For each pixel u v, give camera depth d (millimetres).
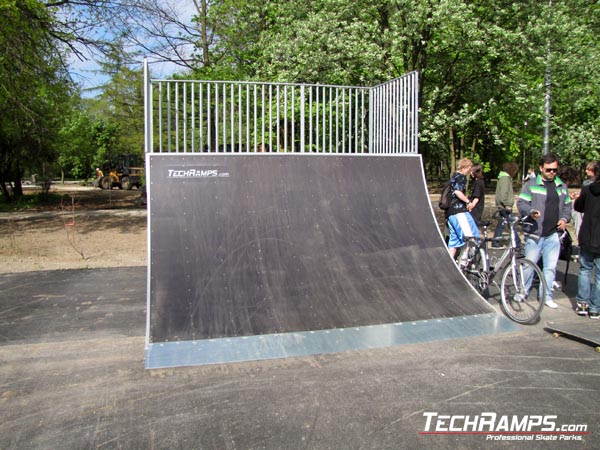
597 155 11383
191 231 5391
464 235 6375
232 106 7582
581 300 5465
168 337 4379
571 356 4277
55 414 3330
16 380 3842
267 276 5148
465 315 5105
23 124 19453
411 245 5988
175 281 4914
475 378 3844
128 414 3324
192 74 16203
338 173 6418
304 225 5766
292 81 10875
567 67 10297
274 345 4367
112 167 36250
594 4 10867
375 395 3570
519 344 4555
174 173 5832
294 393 3604
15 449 2926
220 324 4566
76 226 13719
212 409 3383
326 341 4469
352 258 5586
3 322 5230
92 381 3820
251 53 15492
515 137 12234
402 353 4324
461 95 11484
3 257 9055
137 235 12156
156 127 10641
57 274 7531
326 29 10727
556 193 5645
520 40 9992
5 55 11828
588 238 5250
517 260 5355
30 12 12055
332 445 2955
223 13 15938
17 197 22969
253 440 3010
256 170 6105
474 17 10195
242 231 5523
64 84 14352
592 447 2943
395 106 8328
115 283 6938
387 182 6578
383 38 10211
